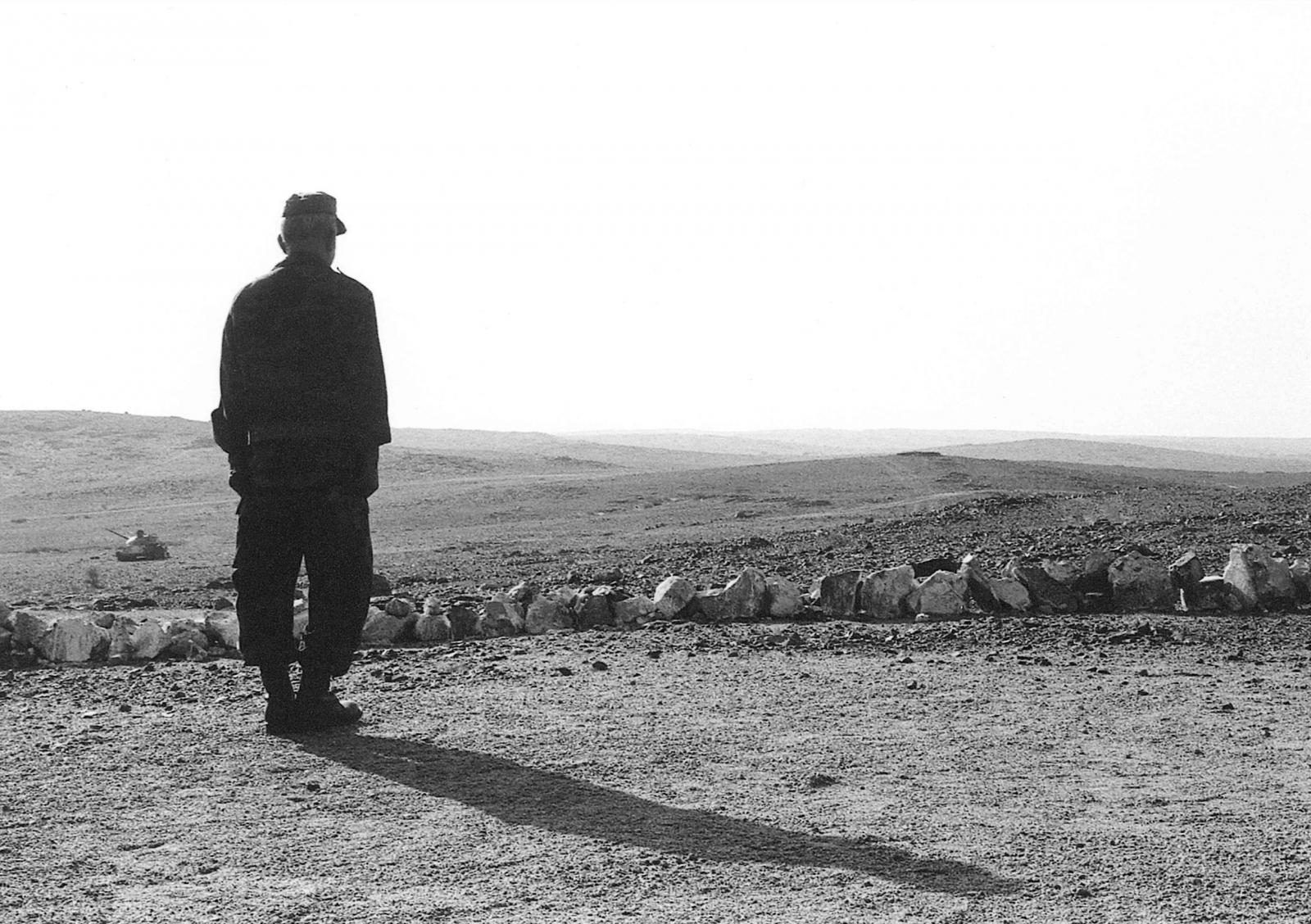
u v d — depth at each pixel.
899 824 5.96
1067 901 4.98
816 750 7.37
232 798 6.48
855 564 18.88
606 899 5.05
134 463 98.19
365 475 8.05
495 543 35.31
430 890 5.17
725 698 8.84
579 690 9.16
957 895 5.06
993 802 6.32
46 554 41.41
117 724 8.23
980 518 28.64
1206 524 21.28
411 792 6.55
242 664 10.51
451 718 8.25
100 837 5.87
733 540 29.97
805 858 5.52
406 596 17.73
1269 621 12.19
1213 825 5.92
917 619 12.44
